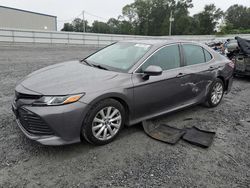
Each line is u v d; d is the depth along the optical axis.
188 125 4.07
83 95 2.88
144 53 3.72
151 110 3.72
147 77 3.50
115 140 3.39
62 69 3.65
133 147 3.23
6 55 12.02
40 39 22.59
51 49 17.44
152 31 86.12
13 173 2.55
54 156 2.91
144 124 3.69
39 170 2.63
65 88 2.89
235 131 3.95
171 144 3.34
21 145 3.10
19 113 2.97
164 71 3.82
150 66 3.38
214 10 74.00
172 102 4.03
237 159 3.10
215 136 3.71
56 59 11.30
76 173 2.62
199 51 4.62
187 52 4.33
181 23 76.75
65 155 2.95
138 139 3.45
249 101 5.79
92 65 3.85
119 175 2.63
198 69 4.38
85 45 24.36
